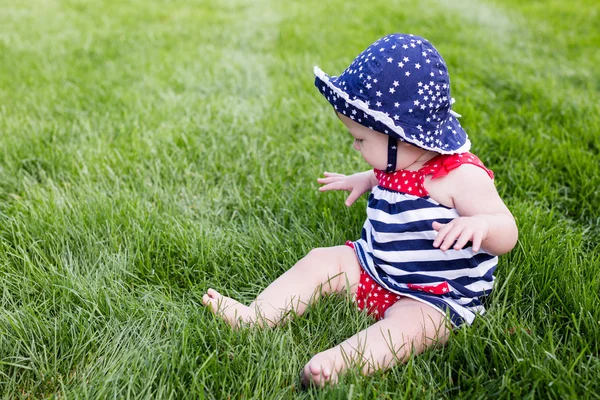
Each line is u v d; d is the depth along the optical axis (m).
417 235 2.05
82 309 2.10
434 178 2.00
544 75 4.93
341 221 2.71
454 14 6.80
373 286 2.17
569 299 2.09
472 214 1.97
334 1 7.63
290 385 1.80
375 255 2.15
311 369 1.74
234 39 5.86
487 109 4.16
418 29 6.15
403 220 2.06
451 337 1.94
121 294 2.21
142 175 3.20
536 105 4.13
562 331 2.02
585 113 3.97
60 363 1.91
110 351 1.93
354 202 2.58
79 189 3.00
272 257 2.44
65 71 4.84
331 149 3.51
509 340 1.89
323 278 2.18
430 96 1.92
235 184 3.14
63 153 3.37
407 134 1.90
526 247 2.38
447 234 1.86
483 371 1.81
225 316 2.02
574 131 3.67
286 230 2.67
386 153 1.99
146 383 1.75
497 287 2.21
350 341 1.87
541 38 6.02
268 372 1.82
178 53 5.36
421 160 2.04
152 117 3.90
